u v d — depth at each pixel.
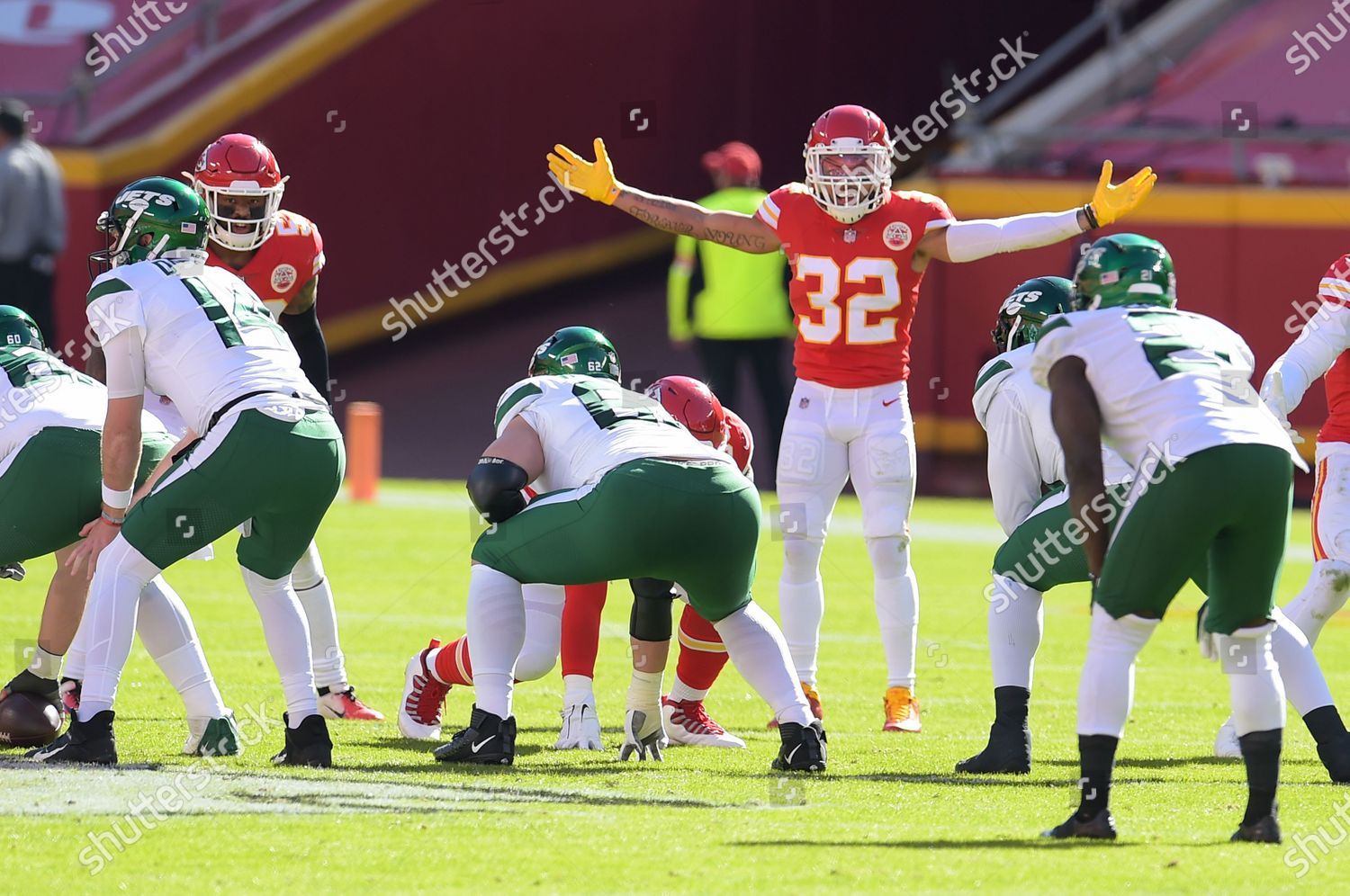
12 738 19.05
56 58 65.44
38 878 13.20
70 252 60.09
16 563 20.02
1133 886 13.20
